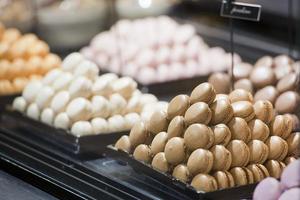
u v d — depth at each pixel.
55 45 3.64
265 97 2.43
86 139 2.49
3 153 2.54
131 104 2.60
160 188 2.13
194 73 3.18
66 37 3.67
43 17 3.67
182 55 3.32
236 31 3.72
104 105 2.54
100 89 2.58
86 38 3.71
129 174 2.27
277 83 2.50
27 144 2.62
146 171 2.16
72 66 2.70
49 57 3.15
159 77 3.16
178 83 3.12
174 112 2.13
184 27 3.57
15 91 3.03
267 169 2.11
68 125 2.56
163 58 3.28
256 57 3.39
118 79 2.65
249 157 2.08
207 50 3.42
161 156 2.12
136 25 3.64
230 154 2.05
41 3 3.72
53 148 2.55
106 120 2.56
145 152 2.18
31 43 3.17
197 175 2.03
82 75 2.65
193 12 3.94
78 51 3.62
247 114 2.11
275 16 3.63
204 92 2.09
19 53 3.11
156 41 3.43
